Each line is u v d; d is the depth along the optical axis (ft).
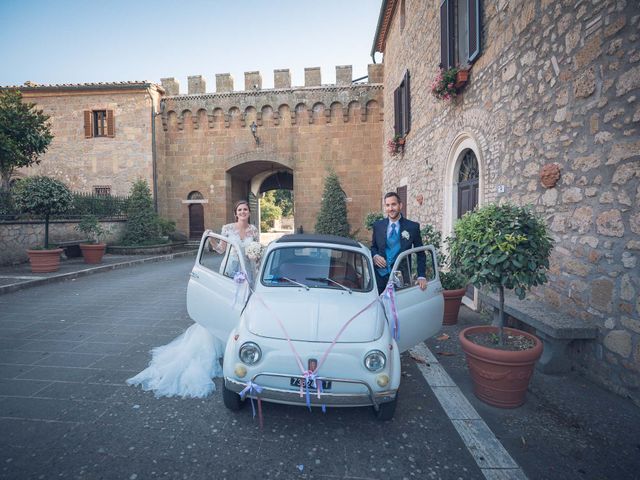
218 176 62.95
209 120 62.18
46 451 8.54
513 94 17.04
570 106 13.30
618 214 11.26
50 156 61.36
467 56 22.47
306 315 10.17
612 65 11.39
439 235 21.67
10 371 12.92
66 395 11.22
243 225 14.97
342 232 58.18
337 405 9.01
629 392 10.97
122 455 8.46
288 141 61.82
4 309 21.63
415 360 14.58
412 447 9.01
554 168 14.06
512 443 9.17
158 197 61.93
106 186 60.90
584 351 12.64
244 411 10.50
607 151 11.64
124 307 22.40
